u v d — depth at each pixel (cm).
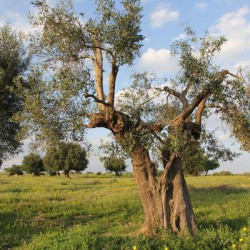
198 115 1377
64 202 2333
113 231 1585
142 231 1370
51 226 1739
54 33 1274
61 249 1122
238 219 1577
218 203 2120
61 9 1285
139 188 1388
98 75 1314
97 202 2316
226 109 1352
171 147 1238
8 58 1706
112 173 8825
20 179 6019
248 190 3067
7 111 1702
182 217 1344
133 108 1335
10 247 1413
